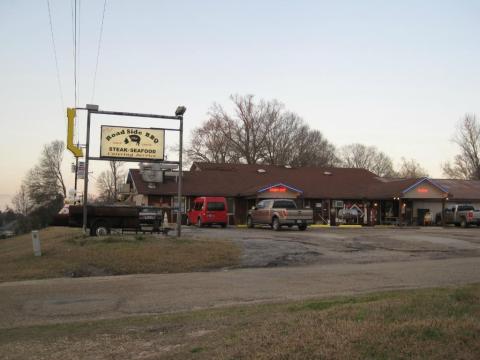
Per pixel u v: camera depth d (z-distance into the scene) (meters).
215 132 68.00
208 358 5.97
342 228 36.75
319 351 5.69
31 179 94.12
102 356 6.80
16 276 15.72
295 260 18.42
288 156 68.75
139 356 6.68
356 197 43.16
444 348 5.61
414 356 5.41
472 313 7.21
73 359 6.71
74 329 8.67
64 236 24.14
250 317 8.53
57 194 91.38
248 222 35.56
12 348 7.45
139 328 8.44
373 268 16.56
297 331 6.66
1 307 11.12
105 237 20.83
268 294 12.12
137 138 22.53
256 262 17.97
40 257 18.16
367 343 5.86
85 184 22.23
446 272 15.40
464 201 46.28
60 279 15.17
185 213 40.09
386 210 44.28
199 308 10.71
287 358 5.57
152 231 25.06
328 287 12.98
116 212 24.81
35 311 10.72
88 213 24.47
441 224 43.56
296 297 11.65
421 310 7.52
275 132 68.94
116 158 22.27
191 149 68.00
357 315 7.46
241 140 67.75
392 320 6.93
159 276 15.45
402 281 13.80
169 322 8.80
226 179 43.66
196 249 19.08
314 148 72.69
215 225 37.31
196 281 14.24
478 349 5.60
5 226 99.06
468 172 75.56
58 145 94.75
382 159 100.50
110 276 15.78
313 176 47.19
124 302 11.48
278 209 31.77
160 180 39.44
